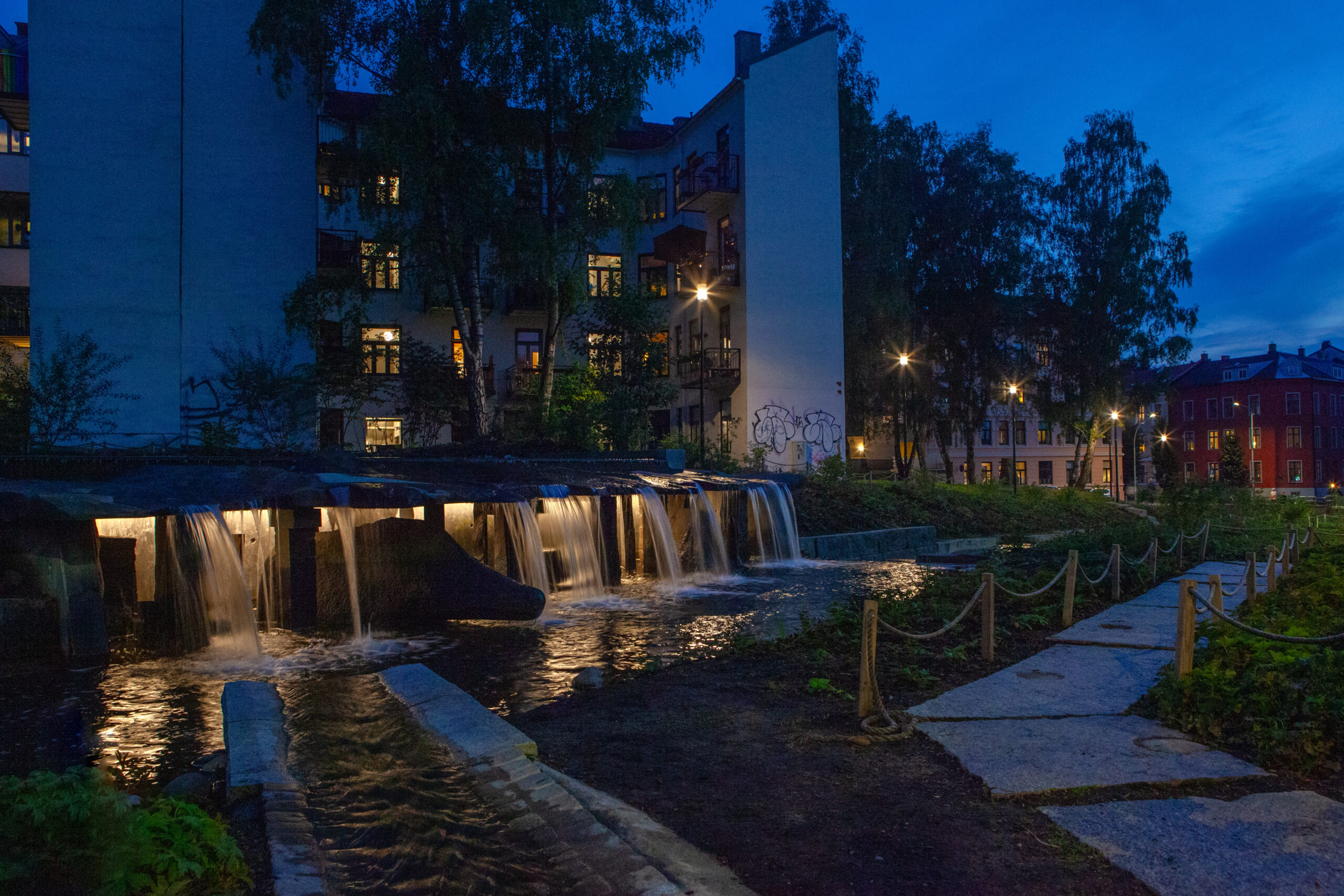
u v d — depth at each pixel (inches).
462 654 380.2
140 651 384.5
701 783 185.6
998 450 2365.9
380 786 172.4
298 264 957.8
